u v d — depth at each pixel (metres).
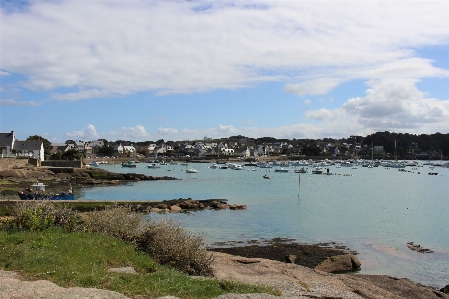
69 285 9.27
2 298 7.66
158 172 119.94
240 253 23.95
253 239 28.72
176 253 13.99
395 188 71.62
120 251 13.07
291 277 16.19
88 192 61.34
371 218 38.16
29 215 14.82
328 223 35.38
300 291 12.97
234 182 84.88
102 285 9.50
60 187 67.12
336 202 50.41
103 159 161.25
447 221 36.62
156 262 13.34
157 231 14.69
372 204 48.62
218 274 14.81
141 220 16.19
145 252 14.05
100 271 10.69
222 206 44.66
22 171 73.56
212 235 30.11
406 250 26.08
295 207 45.75
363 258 24.14
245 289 11.31
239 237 29.39
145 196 57.09
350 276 18.17
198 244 14.56
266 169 133.75
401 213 41.41
